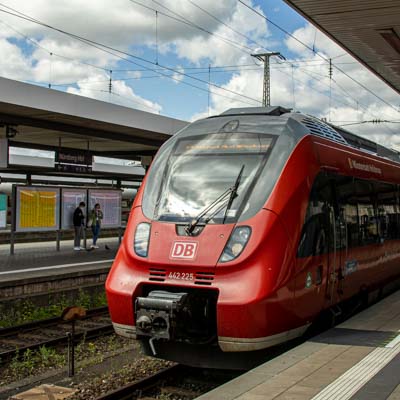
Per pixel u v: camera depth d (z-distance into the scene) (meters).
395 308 9.66
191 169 8.27
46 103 15.22
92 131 18.55
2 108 14.93
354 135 11.44
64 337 10.84
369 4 10.17
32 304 13.19
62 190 19.56
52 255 18.97
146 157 26.20
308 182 8.00
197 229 7.54
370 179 10.74
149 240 7.75
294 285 7.48
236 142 8.29
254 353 7.54
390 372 5.98
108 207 21.91
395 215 12.32
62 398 7.54
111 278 7.84
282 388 5.54
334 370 6.09
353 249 9.59
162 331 7.20
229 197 7.69
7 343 10.82
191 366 7.82
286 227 7.45
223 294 7.02
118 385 8.10
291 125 8.38
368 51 13.22
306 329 8.02
